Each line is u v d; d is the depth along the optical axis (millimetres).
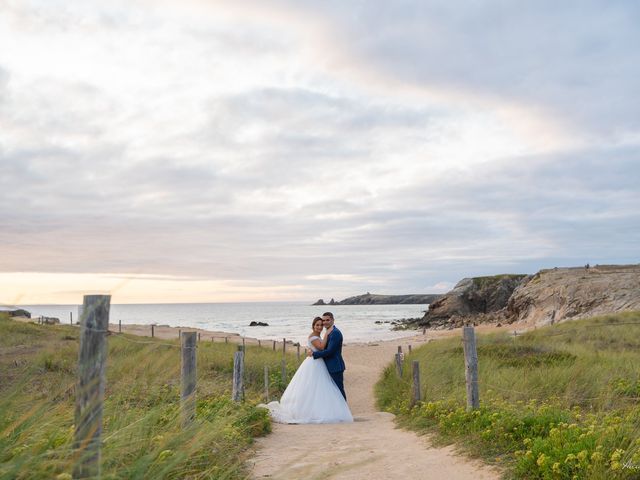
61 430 3902
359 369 26078
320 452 6887
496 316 80250
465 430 7570
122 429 4004
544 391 10891
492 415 7539
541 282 66562
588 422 6738
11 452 3113
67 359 11102
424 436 8125
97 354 3275
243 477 4973
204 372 16594
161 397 6270
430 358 18594
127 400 5234
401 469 5980
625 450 5234
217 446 5578
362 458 6480
